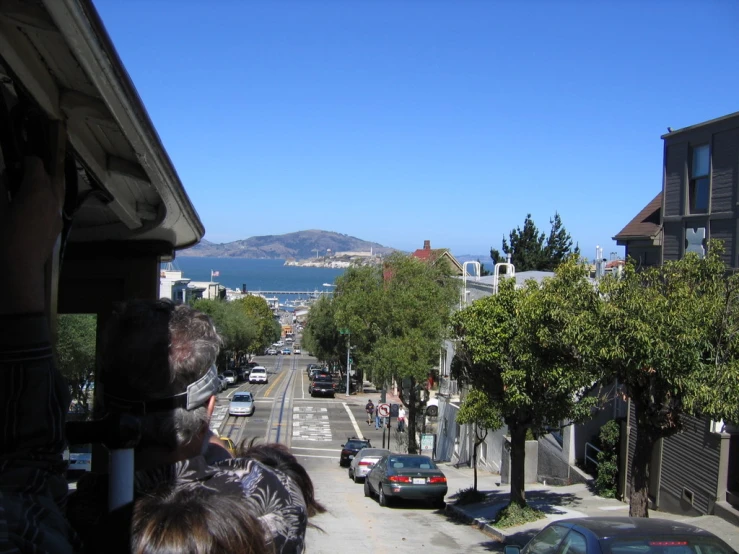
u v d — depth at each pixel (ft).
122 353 6.57
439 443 120.67
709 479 47.01
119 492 6.36
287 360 380.99
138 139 11.89
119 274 22.30
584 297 35.47
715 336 33.19
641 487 35.83
